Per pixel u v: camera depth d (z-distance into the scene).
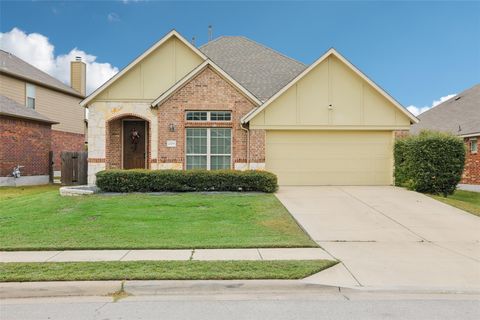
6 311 4.77
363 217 10.07
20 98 24.59
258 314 4.66
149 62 16.22
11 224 9.20
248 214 10.20
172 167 15.28
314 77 15.57
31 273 5.73
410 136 15.19
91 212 10.34
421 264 6.48
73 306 4.93
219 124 15.41
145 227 8.91
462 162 13.71
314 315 4.63
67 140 29.14
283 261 6.42
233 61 19.62
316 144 15.73
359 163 15.78
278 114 15.45
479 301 5.12
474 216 10.26
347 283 5.57
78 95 30.16
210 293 5.38
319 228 8.99
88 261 6.43
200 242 7.68
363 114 15.61
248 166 15.31
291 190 14.19
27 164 20.55
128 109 15.94
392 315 4.64
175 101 15.34
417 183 13.79
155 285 5.37
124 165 16.61
